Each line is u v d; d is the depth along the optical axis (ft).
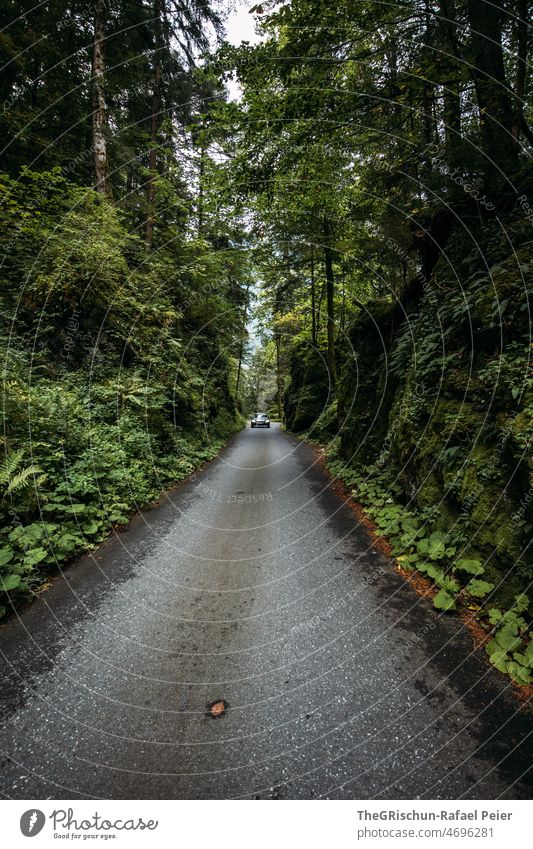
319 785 5.69
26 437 15.43
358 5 15.62
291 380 81.76
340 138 20.35
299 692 7.52
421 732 6.45
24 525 12.71
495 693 7.16
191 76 38.55
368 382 27.66
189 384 37.96
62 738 6.47
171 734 6.57
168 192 37.29
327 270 44.47
